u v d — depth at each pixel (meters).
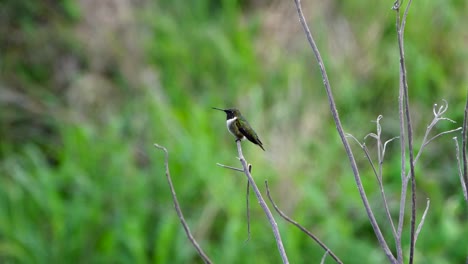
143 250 12.13
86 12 16.92
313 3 16.36
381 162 5.68
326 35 16.05
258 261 12.06
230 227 12.15
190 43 16.75
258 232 12.35
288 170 12.96
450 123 14.84
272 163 13.16
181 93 15.55
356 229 13.26
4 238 12.82
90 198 13.21
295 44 16.05
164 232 12.13
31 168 15.01
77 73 17.16
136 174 13.56
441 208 13.60
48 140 16.23
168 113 14.45
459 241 12.83
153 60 16.61
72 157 14.18
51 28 17.80
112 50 16.55
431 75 15.79
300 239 12.60
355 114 14.64
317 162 13.49
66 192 14.04
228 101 15.18
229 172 13.29
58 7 18.30
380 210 13.31
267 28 16.45
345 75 15.23
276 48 16.00
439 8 16.95
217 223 13.08
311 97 14.71
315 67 15.45
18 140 16.34
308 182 12.98
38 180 13.62
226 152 13.80
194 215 12.96
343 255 12.44
